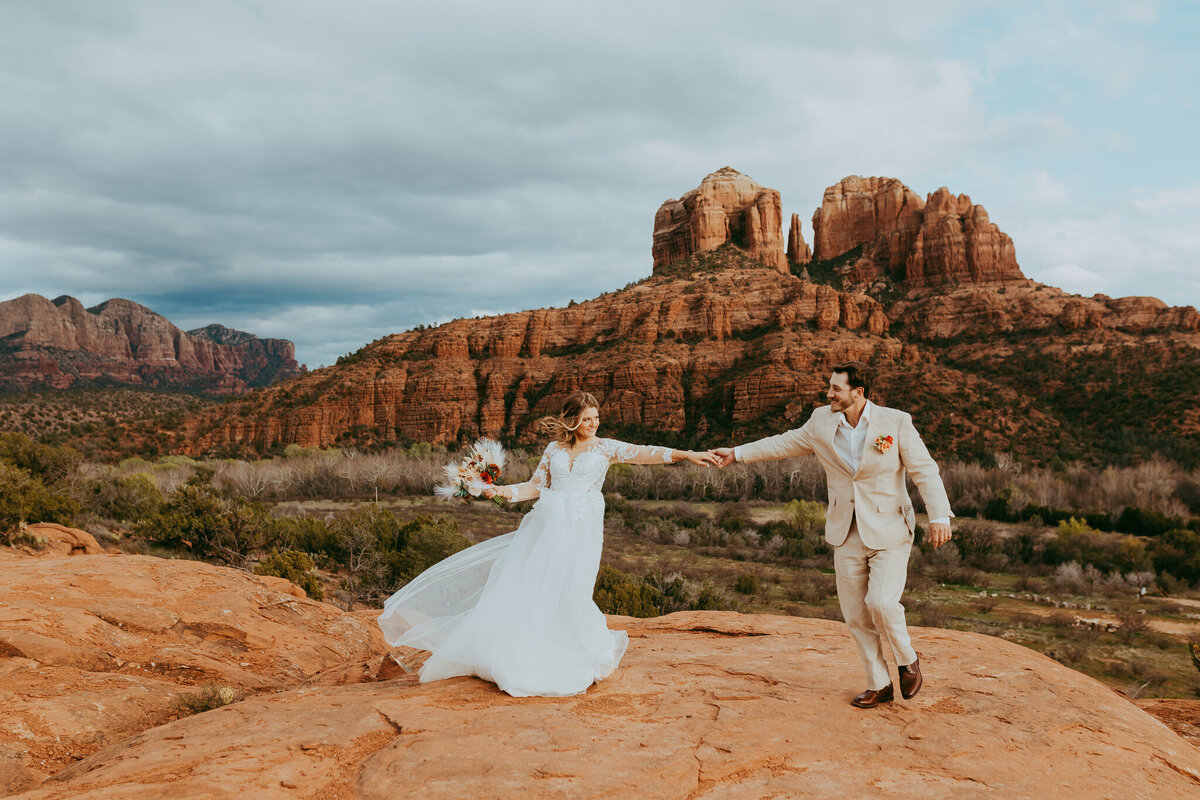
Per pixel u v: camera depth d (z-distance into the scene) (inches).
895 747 133.3
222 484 3201.3
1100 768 126.3
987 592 1985.7
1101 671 1332.4
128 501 1622.8
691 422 4923.7
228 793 116.7
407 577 1221.7
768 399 4726.9
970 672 177.8
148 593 309.9
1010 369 5310.0
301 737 142.6
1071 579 2065.7
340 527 1486.2
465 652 170.7
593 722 143.6
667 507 3139.8
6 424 4571.9
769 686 169.0
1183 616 1723.7
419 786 116.8
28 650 234.7
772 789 116.7
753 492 3489.2
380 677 227.8
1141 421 4143.7
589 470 175.2
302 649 308.0
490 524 2519.7
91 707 206.2
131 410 5900.6
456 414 5433.1
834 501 158.2
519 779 118.6
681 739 134.8
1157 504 2839.6
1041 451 3826.3
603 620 178.5
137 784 123.3
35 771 176.1
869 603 150.5
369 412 5438.0
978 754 130.1
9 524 590.2
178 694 229.9
